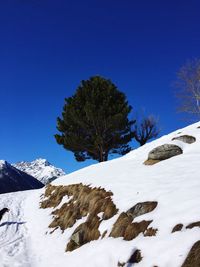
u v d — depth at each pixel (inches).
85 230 535.8
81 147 1633.9
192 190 441.4
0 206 1117.7
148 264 341.7
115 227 467.5
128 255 378.6
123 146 1667.1
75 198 751.1
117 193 568.1
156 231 385.7
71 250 514.6
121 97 1704.0
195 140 829.2
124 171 730.2
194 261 306.0
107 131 1612.9
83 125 1614.2
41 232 707.4
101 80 1726.1
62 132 1720.0
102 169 890.7
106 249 427.2
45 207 938.1
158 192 481.1
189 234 340.5
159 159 745.6
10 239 692.1
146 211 447.5
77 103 1686.8
